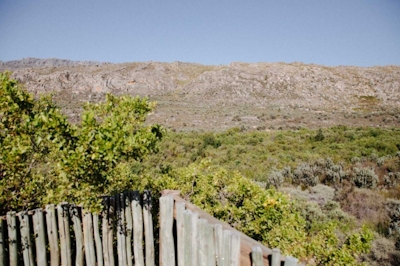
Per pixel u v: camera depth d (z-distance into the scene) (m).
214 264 2.67
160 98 91.75
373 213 10.62
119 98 4.11
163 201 3.30
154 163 24.44
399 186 12.70
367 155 21.27
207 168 6.26
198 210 3.23
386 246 8.00
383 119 51.66
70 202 3.58
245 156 25.02
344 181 14.27
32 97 3.81
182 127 52.56
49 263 3.38
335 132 36.28
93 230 3.40
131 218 3.56
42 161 3.70
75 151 2.84
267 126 50.41
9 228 3.02
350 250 4.92
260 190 5.66
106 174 3.41
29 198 3.62
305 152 24.61
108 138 3.01
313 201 12.59
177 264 3.40
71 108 62.31
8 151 3.04
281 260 2.21
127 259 3.54
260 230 5.13
